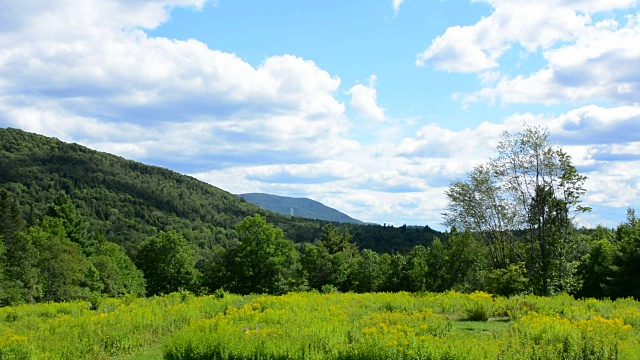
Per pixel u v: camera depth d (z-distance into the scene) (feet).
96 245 254.88
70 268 176.14
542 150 107.65
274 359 33.55
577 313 48.01
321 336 37.14
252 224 190.60
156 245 222.89
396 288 192.75
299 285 205.36
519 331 39.47
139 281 218.18
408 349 31.71
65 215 247.09
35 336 48.06
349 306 59.67
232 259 191.52
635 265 115.03
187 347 35.83
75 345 43.19
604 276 128.26
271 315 48.91
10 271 158.40
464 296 70.54
